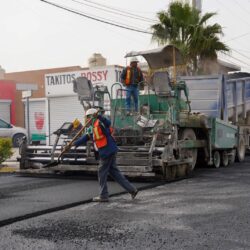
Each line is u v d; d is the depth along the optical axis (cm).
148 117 1172
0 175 1229
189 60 2034
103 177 816
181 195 876
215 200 820
